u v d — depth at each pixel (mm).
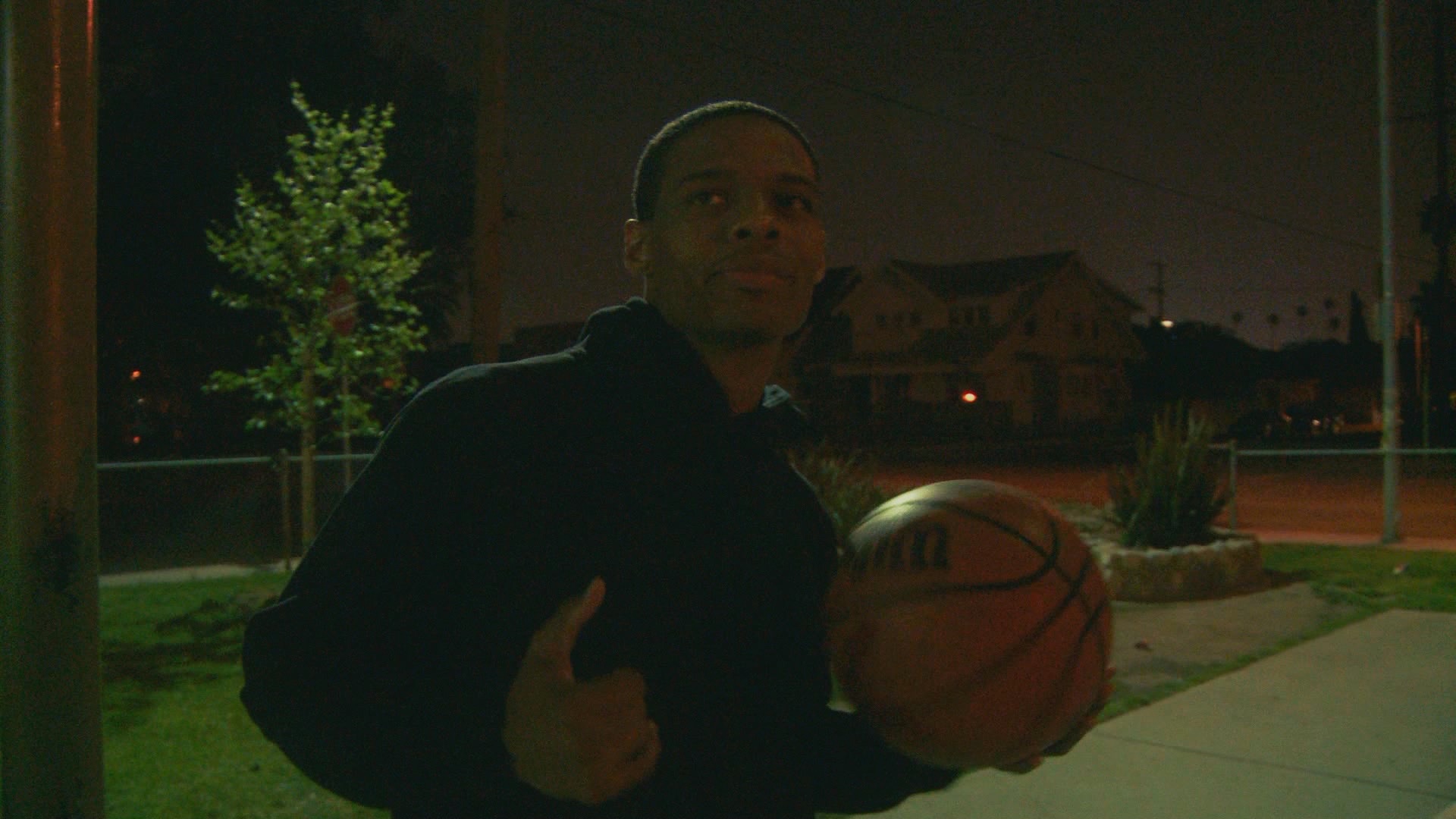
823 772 1592
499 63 8500
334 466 15195
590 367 1394
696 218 1449
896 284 50406
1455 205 25969
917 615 1455
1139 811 4352
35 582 1444
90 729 1480
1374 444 44562
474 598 1261
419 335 10320
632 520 1305
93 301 1506
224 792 4523
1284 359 82312
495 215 8461
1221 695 6008
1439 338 39469
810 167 1522
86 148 1502
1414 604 8672
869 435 47688
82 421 1485
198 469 18766
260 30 18312
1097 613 1550
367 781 1164
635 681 1024
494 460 1266
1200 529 10156
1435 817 4258
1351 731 5344
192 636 7781
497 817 1156
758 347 1491
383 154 10148
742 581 1386
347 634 1192
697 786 1285
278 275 9859
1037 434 47750
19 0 1459
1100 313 53000
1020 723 1463
